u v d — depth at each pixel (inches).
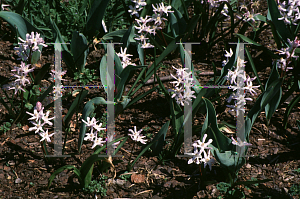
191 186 92.9
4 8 167.9
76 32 129.9
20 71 108.2
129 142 110.7
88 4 164.2
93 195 89.7
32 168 98.7
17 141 108.9
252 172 97.5
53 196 89.3
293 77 135.6
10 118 117.3
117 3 166.2
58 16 161.8
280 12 123.1
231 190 89.9
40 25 161.3
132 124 118.8
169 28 151.0
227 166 87.9
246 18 136.8
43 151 97.7
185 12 145.9
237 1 161.9
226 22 189.0
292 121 117.9
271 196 88.8
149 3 140.3
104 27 151.0
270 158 102.9
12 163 100.1
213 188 91.4
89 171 87.6
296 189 89.9
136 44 148.5
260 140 110.7
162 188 92.6
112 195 90.1
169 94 107.7
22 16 140.7
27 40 98.4
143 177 96.2
